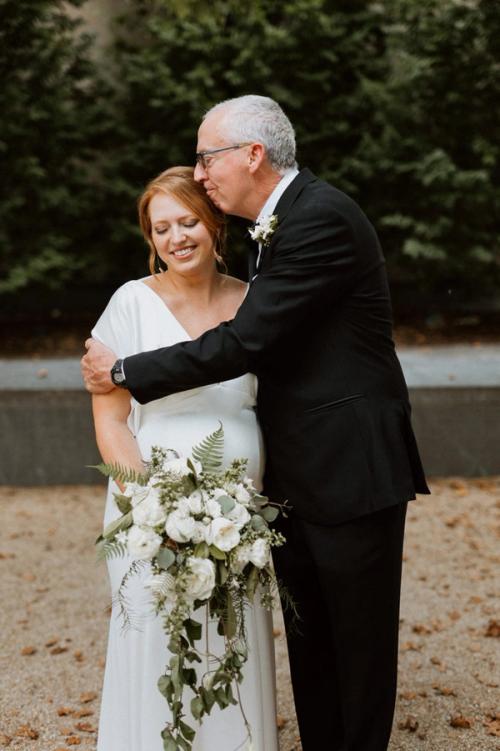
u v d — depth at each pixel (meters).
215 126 2.33
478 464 5.94
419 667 3.41
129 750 2.21
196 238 2.26
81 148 8.29
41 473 6.00
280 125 2.35
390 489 2.32
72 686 3.30
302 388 2.34
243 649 2.04
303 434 2.33
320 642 2.57
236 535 1.93
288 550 2.49
